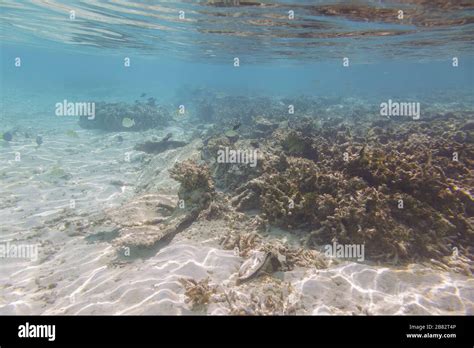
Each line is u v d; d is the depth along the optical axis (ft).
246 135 47.75
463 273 17.66
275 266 17.52
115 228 25.07
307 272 17.38
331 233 19.99
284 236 21.03
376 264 18.15
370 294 15.69
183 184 24.76
